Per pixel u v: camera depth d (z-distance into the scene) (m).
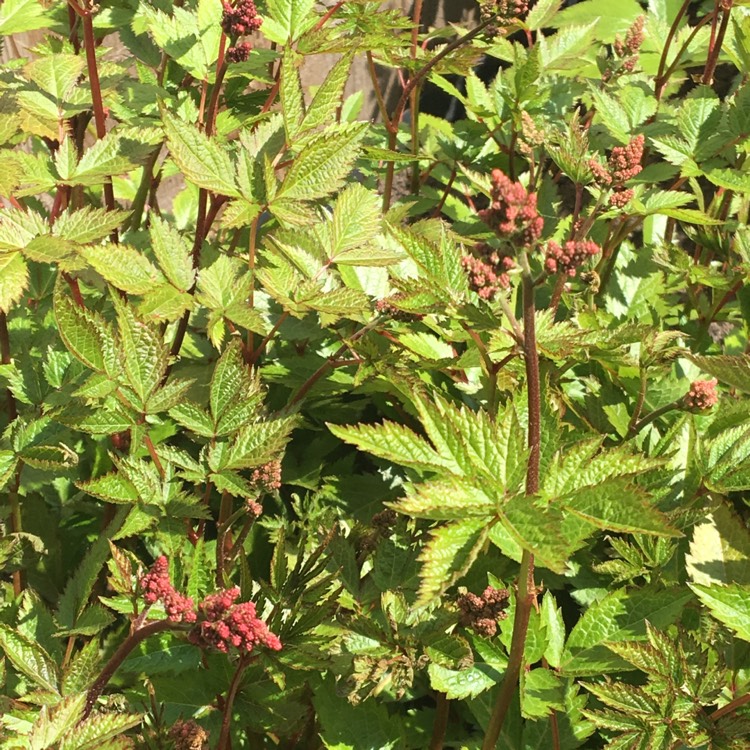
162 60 1.28
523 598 0.96
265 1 1.22
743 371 1.11
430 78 1.40
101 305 1.21
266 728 1.08
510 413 0.93
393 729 1.07
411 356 1.21
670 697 1.00
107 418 1.04
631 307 1.33
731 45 1.39
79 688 1.02
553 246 0.92
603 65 1.35
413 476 1.24
